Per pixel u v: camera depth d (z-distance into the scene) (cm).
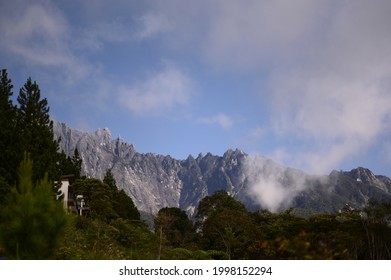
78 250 1788
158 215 4175
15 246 1072
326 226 4553
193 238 5797
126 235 2936
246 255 3844
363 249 3431
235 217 4966
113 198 6419
